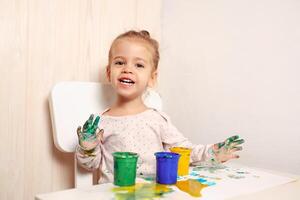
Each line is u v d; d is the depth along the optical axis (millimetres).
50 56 1024
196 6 1219
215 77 1156
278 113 997
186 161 853
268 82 1020
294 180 819
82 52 1096
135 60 996
